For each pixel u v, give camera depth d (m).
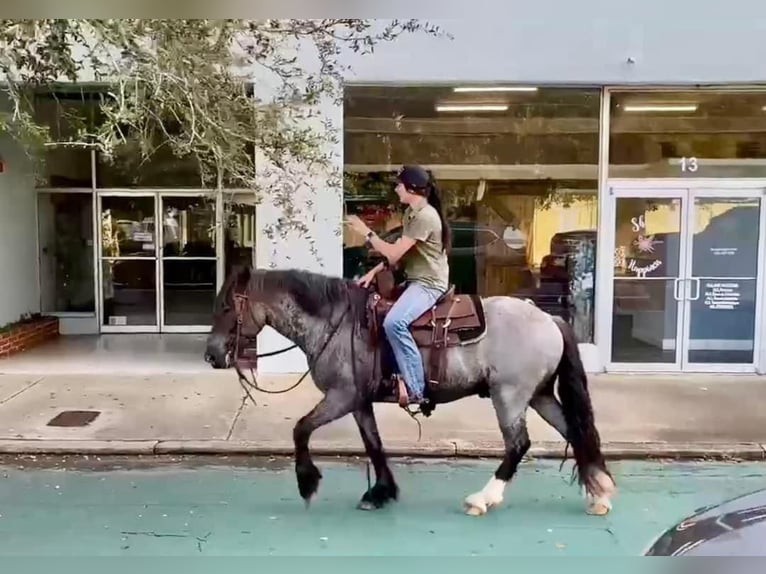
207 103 5.69
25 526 4.83
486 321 4.91
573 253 9.63
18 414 7.36
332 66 6.68
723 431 6.97
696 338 9.59
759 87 9.18
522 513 5.09
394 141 9.37
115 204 12.44
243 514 5.05
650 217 9.54
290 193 7.20
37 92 8.55
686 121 9.41
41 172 11.35
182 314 12.62
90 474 5.91
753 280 9.50
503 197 9.57
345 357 4.86
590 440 4.95
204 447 6.42
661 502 5.35
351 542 4.57
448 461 6.32
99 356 10.38
